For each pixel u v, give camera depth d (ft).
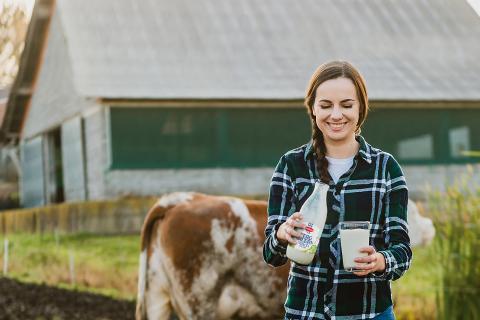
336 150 7.65
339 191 7.40
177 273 13.80
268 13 62.28
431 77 56.70
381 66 57.52
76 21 55.47
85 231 42.29
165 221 14.06
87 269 30.63
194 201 14.25
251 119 51.72
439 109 55.16
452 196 17.85
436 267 18.53
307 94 7.72
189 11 60.34
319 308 7.29
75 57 51.11
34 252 36.35
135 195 49.34
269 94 49.98
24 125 71.10
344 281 7.25
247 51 56.13
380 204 7.36
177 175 50.21
